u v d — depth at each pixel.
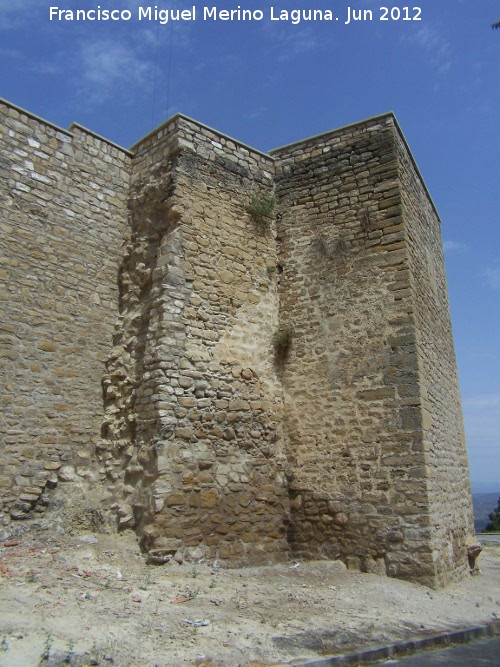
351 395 8.95
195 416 8.35
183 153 9.41
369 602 6.71
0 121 8.72
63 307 8.90
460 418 11.60
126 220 10.05
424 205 11.16
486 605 7.38
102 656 4.38
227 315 9.24
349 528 8.44
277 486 9.04
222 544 8.12
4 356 8.09
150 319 8.70
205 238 9.30
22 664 4.12
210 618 5.51
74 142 9.62
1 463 7.79
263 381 9.40
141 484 7.94
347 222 9.73
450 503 9.10
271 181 10.66
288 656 4.82
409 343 8.64
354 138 10.05
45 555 7.13
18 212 8.65
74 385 8.79
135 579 6.64
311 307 9.72
